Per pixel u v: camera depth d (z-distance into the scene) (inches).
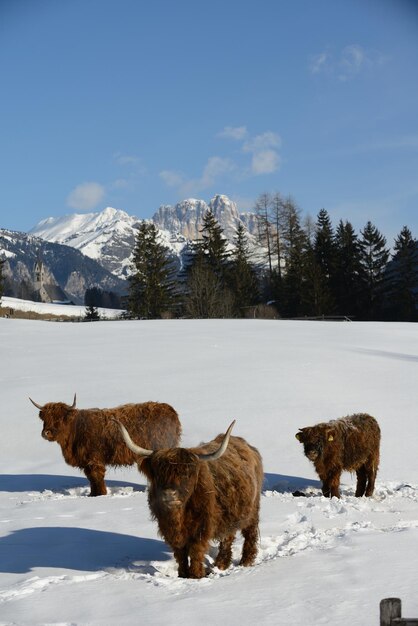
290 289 3265.3
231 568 305.1
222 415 722.8
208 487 286.5
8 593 263.3
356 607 222.2
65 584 272.8
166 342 1266.0
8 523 398.0
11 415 776.3
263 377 897.5
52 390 876.6
